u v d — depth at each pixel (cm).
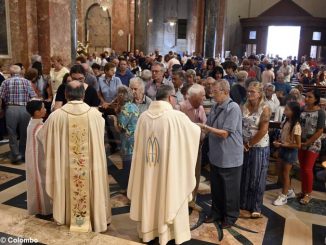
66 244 317
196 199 455
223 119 358
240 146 366
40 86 696
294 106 432
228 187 371
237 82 583
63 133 333
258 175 401
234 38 2434
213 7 1495
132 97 432
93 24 1784
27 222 356
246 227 385
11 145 557
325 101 571
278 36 2300
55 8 941
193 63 1151
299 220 407
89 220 347
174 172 318
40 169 374
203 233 368
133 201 334
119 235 359
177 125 319
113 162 566
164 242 323
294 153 439
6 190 461
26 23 899
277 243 355
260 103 390
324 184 525
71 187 340
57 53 961
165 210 319
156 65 530
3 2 875
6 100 554
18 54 915
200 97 397
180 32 2402
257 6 2391
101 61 1235
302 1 2331
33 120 370
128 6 1822
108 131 591
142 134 326
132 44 1845
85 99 484
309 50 2239
